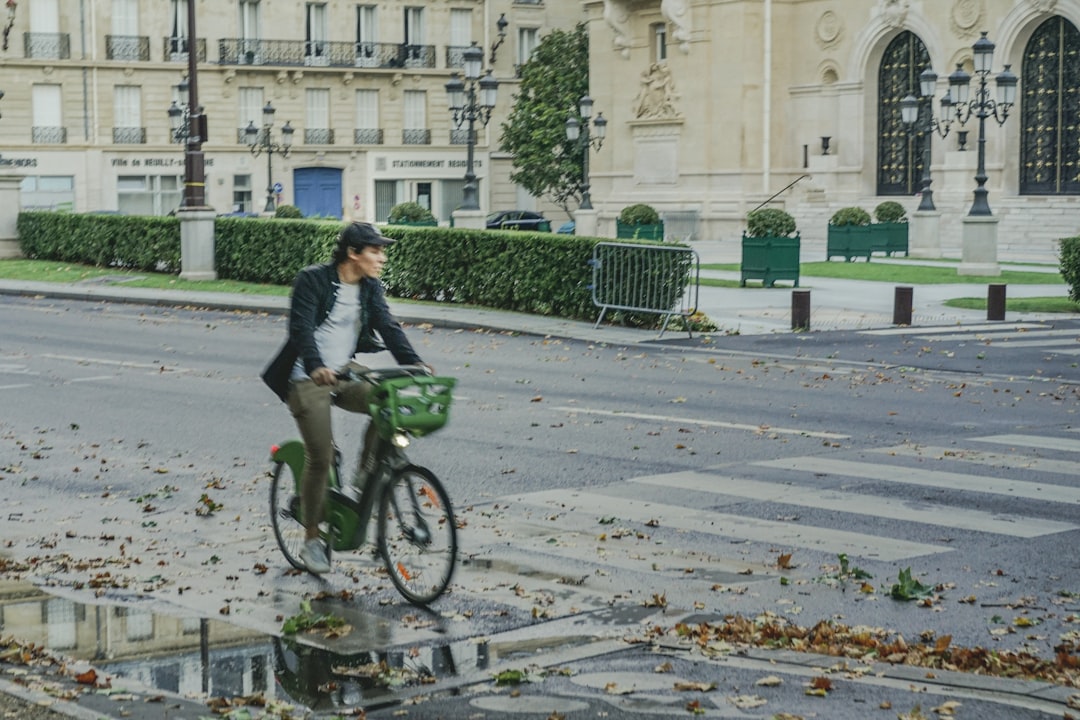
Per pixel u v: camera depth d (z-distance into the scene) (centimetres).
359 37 7281
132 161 6744
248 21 7006
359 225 849
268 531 1048
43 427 1519
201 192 3675
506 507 1105
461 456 1316
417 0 7362
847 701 640
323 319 853
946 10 5572
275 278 3522
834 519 1055
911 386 1805
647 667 707
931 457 1294
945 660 711
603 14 6594
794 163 6134
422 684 696
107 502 1152
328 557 891
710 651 731
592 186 6775
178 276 3709
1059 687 652
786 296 3167
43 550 995
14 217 4494
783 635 760
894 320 2572
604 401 1673
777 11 6091
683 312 2425
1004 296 2644
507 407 1625
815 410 1593
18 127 6506
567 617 814
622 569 923
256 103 7025
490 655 742
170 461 1321
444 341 2409
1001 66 5428
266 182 7062
